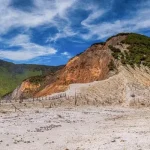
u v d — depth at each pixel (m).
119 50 110.38
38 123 39.78
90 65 108.69
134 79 84.25
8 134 30.86
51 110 54.72
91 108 60.59
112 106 65.19
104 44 120.50
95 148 20.62
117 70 94.88
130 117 46.06
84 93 73.31
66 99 68.38
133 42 117.69
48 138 28.23
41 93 113.12
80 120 44.31
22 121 40.78
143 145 20.19
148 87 79.06
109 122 40.81
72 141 25.56
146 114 50.50
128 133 26.50
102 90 75.75
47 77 151.75
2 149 23.19
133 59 101.88
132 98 70.12
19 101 66.19
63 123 40.66
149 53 108.38
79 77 107.06
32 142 26.16
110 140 23.31
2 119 41.84
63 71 120.00
